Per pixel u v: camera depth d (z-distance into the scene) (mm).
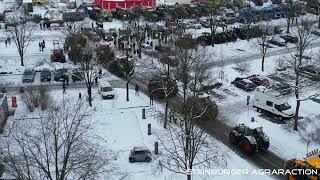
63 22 113125
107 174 49781
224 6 133500
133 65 78500
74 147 51188
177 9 125688
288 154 55938
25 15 115312
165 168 51719
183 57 84375
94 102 69750
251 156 55500
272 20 129750
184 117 51781
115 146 56281
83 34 93875
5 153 50594
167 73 69562
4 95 63812
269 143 57938
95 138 57125
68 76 79250
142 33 99750
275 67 89625
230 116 66750
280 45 104812
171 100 70500
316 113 68312
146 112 66750
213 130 61969
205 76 77812
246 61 92812
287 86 71250
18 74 82125
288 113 65375
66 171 44750
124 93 74250
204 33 106000
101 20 117812
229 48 102062
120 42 97062
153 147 56188
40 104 66625
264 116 67250
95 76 71375
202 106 62500
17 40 87562
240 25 117250
